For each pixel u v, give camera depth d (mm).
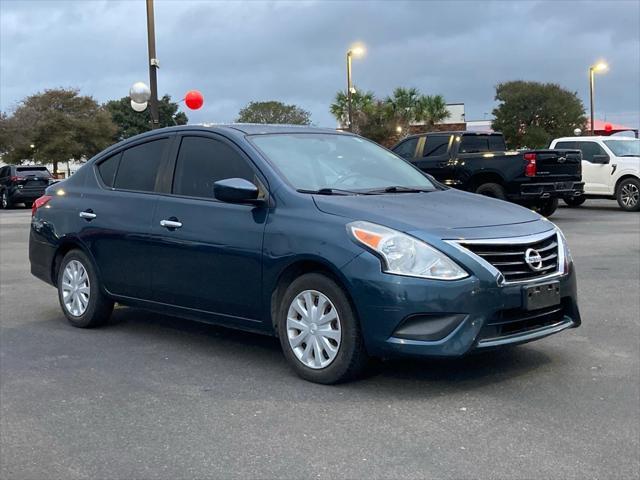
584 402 4391
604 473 3432
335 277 4660
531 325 4734
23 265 10758
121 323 6766
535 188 14586
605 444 3768
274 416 4258
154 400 4602
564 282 4809
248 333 6297
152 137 6199
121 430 4109
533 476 3408
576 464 3533
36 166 29188
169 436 4000
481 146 15844
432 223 4562
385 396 4551
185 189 5730
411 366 5141
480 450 3709
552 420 4105
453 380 4832
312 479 3420
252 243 5047
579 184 15539
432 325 4359
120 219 6074
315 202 4887
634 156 18234
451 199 5230
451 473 3449
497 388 4660
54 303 7840
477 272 4367
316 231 4715
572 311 4969
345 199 4934
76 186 6742
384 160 6035
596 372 4965
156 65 17266
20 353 5777
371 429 4020
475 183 15250
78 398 4672
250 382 4910
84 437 4020
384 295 4367
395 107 51125
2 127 47156
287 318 4918
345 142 6051
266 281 4984
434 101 50656
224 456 3715
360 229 4543
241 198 5012
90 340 6160
